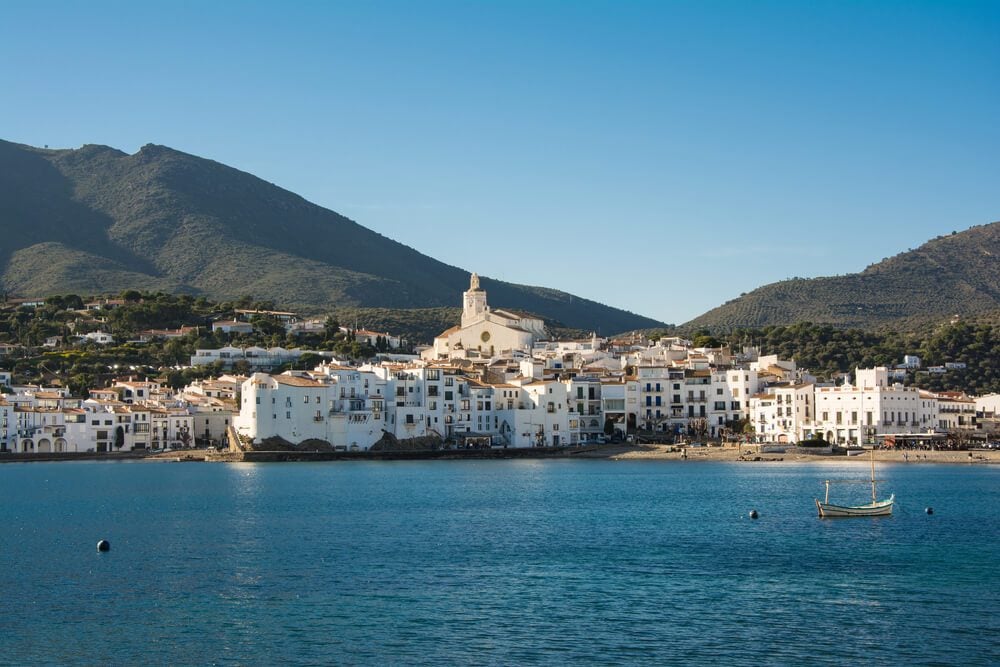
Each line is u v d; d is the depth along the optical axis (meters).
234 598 105.56
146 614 99.56
